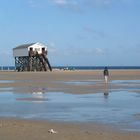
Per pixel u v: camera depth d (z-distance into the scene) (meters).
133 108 25.56
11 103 29.14
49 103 29.03
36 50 125.12
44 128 17.56
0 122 19.59
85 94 37.25
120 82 60.09
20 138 14.97
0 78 74.75
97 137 15.17
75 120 20.38
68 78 74.56
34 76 84.69
